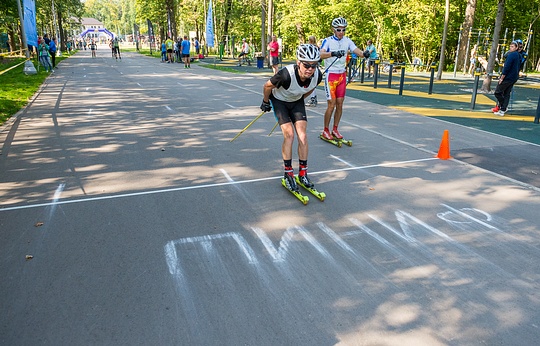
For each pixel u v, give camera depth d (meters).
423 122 9.31
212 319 2.77
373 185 5.29
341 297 3.03
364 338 2.62
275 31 43.81
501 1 13.72
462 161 6.36
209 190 5.04
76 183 5.20
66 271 3.30
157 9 49.78
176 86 15.37
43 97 12.20
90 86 14.98
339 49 6.86
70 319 2.76
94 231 3.95
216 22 51.09
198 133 7.94
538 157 6.59
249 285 3.15
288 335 2.63
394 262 3.51
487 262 3.53
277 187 5.18
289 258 3.54
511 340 2.62
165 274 3.27
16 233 3.90
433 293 3.09
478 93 14.32
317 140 7.55
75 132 7.88
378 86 16.53
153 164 6.01
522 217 4.41
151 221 4.18
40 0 43.88
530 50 30.33
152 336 2.61
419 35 26.70
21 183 5.19
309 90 4.78
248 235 3.93
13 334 2.62
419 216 4.40
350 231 4.05
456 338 2.63
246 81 17.61
